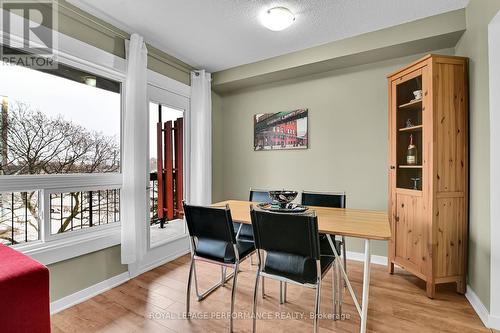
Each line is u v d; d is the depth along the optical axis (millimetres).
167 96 2922
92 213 2227
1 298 1055
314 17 2211
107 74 2285
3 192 1661
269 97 3449
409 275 2443
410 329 1633
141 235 2428
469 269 2014
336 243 2084
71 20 1981
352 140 2912
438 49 2469
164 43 2678
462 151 2045
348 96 2926
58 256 1872
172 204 3059
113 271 2283
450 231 2045
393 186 2461
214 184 3729
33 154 1855
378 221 1688
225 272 2330
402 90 2428
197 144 3244
